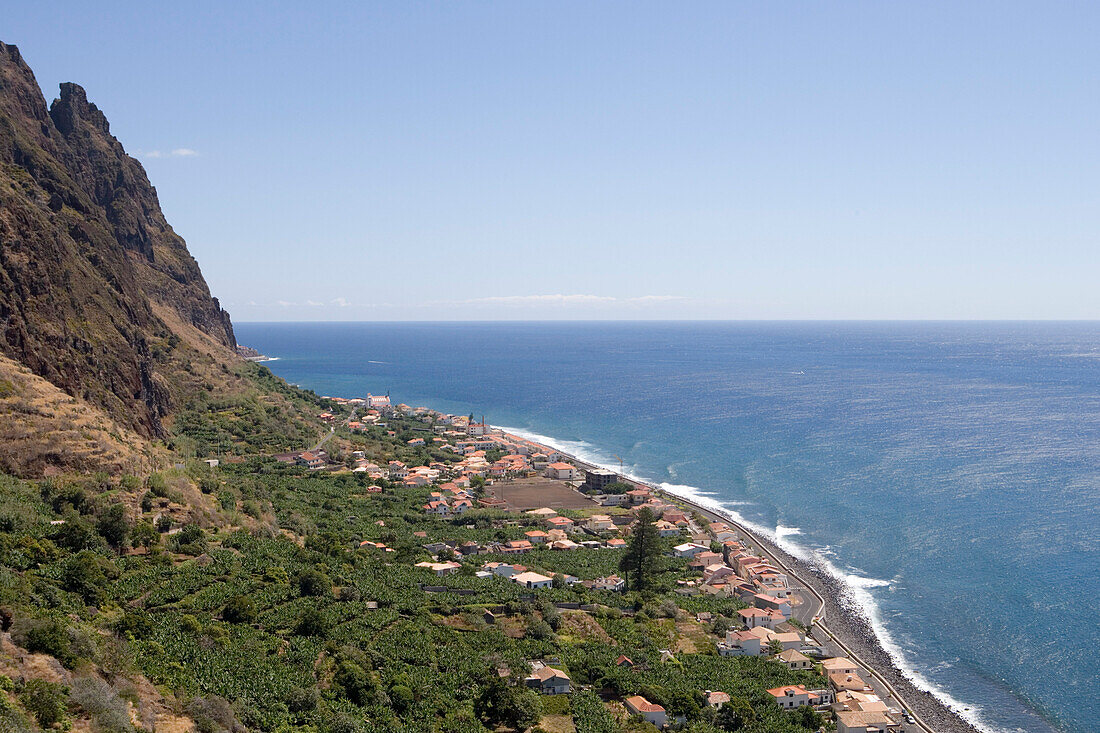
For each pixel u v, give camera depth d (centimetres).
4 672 6234
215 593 10644
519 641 11100
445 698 9156
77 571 9475
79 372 15300
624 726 9162
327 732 7869
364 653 9888
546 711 9344
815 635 12544
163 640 8812
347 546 14750
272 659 9225
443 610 11862
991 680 11138
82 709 6162
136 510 12450
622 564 14462
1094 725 9981
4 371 13162
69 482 12169
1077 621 12712
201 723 6988
